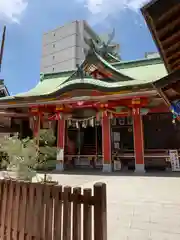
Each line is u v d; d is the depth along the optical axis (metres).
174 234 4.06
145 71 17.33
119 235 4.07
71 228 3.23
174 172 13.39
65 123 18.17
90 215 2.84
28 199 3.58
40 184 3.46
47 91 17.86
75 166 18.09
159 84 4.52
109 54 19.89
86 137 20.62
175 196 7.02
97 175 12.30
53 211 3.22
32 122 17.91
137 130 14.09
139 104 13.76
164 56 5.28
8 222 3.76
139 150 13.82
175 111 5.59
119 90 13.27
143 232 4.19
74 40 73.12
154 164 16.09
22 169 5.15
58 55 76.25
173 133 17.09
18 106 17.08
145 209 5.67
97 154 18.81
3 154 5.90
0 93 26.17
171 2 3.65
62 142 16.25
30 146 5.70
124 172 13.73
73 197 3.03
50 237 3.13
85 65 16.08
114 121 18.08
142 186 8.82
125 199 6.73
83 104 15.48
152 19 4.04
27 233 3.44
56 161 15.71
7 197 3.91
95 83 13.77
